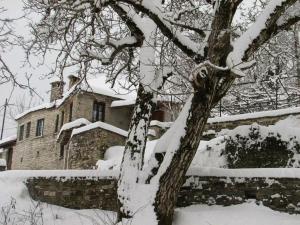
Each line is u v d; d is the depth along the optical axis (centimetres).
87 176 1202
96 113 2964
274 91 2158
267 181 935
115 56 1080
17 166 3609
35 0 968
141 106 962
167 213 873
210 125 1931
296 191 889
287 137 1112
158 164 930
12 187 1245
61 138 2825
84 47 1048
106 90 2969
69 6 938
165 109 2606
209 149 1441
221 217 891
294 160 1077
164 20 918
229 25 907
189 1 1132
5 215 1039
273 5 893
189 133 880
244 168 1079
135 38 1020
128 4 995
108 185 1164
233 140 1253
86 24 1014
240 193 974
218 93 885
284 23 915
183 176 891
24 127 3625
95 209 1160
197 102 878
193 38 1204
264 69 1594
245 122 1822
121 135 2319
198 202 1022
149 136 2281
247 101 2198
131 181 913
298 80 2189
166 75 983
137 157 938
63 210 1157
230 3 898
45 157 3253
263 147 1157
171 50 1071
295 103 2047
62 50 1020
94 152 2230
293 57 1802
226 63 852
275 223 829
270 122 1742
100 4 904
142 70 966
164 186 874
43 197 1231
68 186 1212
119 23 1117
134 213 873
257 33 888
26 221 1059
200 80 860
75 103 2878
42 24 1016
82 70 1145
